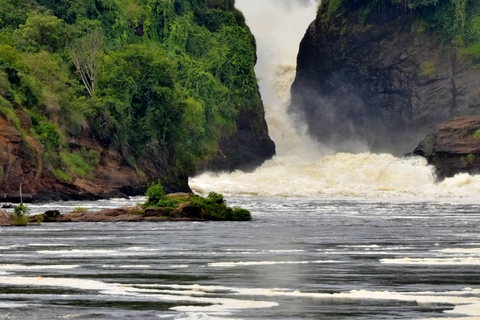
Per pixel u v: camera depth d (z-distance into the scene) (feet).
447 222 366.02
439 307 140.67
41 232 294.05
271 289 160.15
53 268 190.19
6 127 544.62
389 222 364.79
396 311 137.28
